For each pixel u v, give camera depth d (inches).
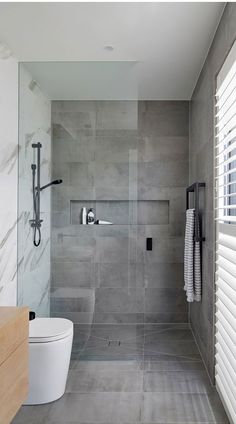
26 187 117.6
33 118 117.5
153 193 156.9
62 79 117.2
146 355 122.1
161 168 157.1
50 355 91.0
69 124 117.9
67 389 99.0
